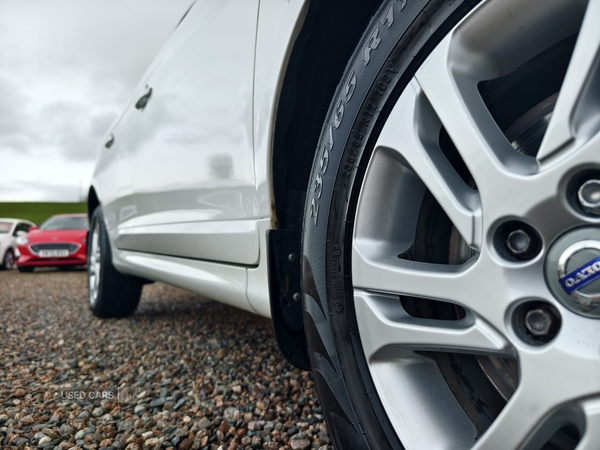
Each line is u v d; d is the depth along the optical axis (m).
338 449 0.87
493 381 0.79
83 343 2.26
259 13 1.19
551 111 0.73
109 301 2.71
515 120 0.77
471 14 0.74
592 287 0.61
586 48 0.62
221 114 1.35
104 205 2.71
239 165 1.24
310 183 0.97
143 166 2.02
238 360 1.89
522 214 0.65
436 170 0.77
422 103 0.79
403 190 0.85
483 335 0.70
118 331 2.49
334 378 0.88
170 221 1.72
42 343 2.29
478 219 0.71
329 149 0.92
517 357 0.66
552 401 0.62
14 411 1.44
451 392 0.82
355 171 0.88
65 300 3.99
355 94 0.88
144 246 2.03
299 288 1.11
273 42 1.10
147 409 1.46
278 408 1.42
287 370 1.75
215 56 1.41
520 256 0.68
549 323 0.65
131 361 1.95
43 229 8.73
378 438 0.82
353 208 0.88
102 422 1.37
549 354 0.63
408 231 0.86
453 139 0.73
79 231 8.61
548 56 0.74
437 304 0.85
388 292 0.81
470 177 0.82
